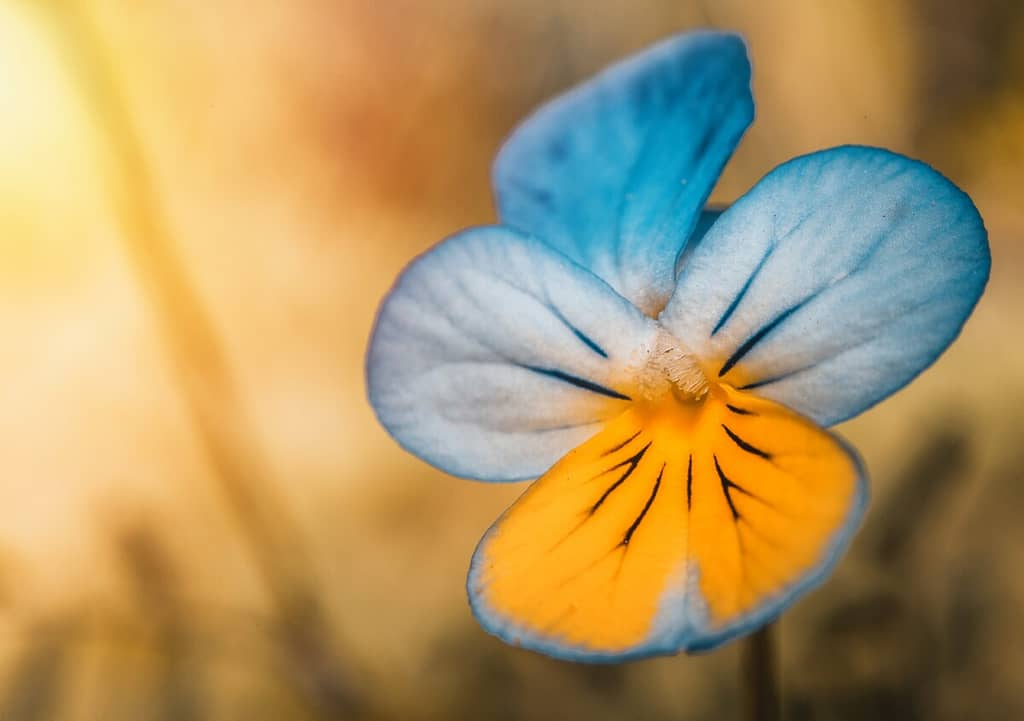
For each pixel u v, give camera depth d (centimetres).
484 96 21
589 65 21
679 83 11
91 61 17
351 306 19
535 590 10
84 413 18
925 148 20
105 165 17
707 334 10
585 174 11
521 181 11
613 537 10
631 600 10
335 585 16
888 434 16
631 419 11
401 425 10
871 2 21
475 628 16
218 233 20
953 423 16
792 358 10
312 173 21
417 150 21
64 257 20
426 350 10
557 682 15
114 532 17
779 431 10
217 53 22
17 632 16
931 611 15
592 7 21
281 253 20
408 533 17
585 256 11
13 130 20
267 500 17
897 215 10
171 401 18
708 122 11
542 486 10
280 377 18
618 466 11
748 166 20
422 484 17
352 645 16
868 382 10
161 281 17
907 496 15
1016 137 20
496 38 22
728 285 10
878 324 10
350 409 18
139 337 19
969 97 20
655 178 11
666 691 15
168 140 21
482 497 17
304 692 15
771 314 10
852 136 20
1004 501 15
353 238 20
